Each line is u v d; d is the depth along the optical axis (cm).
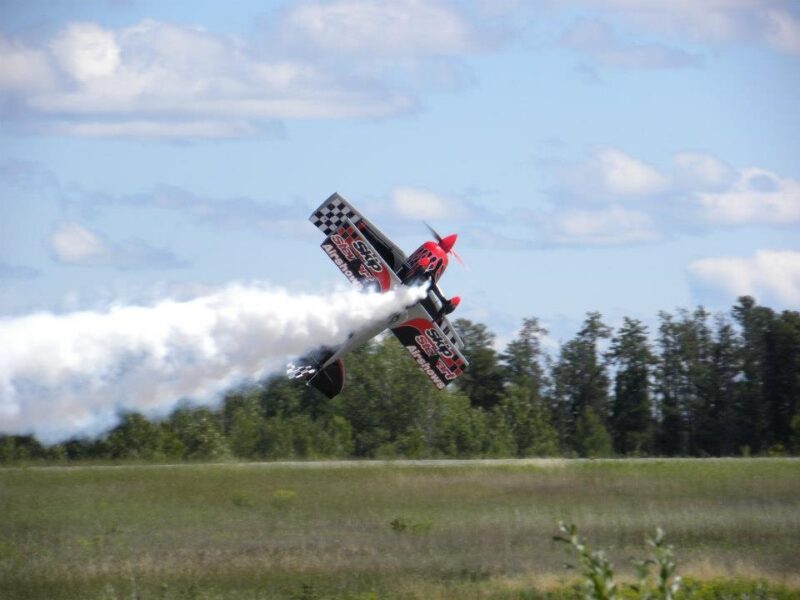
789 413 13350
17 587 3309
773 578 3481
